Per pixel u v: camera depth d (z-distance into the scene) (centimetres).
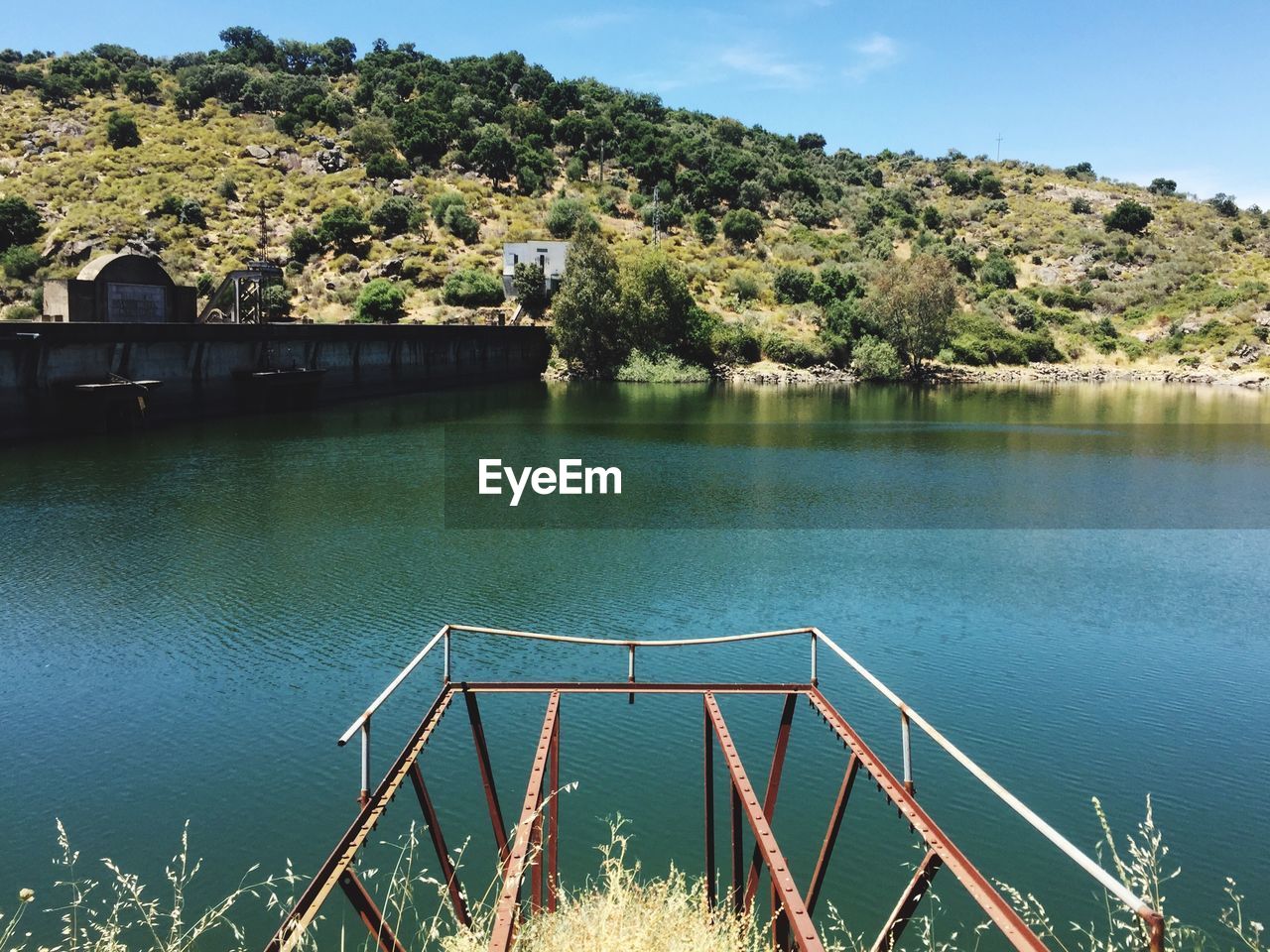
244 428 5028
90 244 8956
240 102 14525
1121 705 1614
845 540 2908
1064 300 12531
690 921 781
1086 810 1266
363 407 6325
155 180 11144
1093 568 2584
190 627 1978
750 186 14075
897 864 1142
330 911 1042
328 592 2248
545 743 838
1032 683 1712
